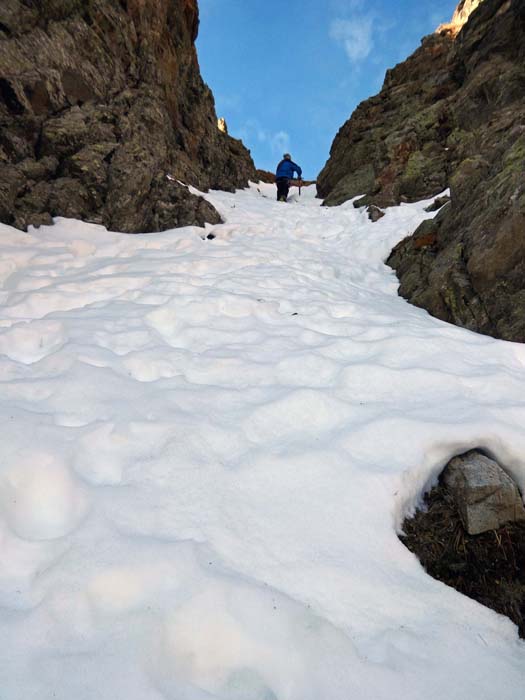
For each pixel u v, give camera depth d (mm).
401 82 15727
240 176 16016
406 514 2100
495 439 2285
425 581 1756
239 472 2148
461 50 12055
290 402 2705
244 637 1383
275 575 1646
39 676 1238
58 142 7281
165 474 2096
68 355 3070
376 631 1518
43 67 7367
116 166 7727
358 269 7035
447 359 3273
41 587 1505
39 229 6406
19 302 4078
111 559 1586
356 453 2281
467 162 6477
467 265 4715
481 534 1981
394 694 1316
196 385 2912
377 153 12359
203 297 4520
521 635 1601
